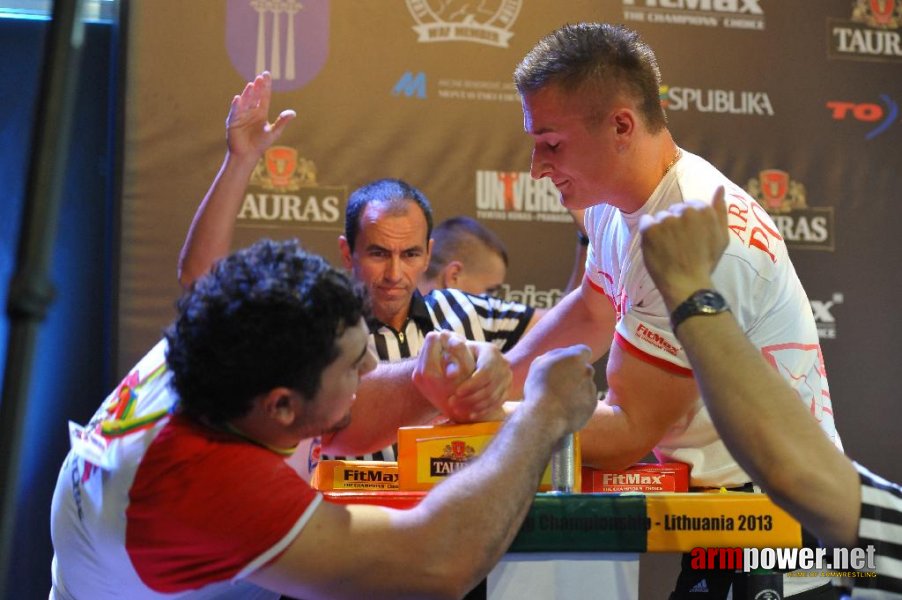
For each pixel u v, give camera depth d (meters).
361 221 2.61
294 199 3.18
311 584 1.27
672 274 1.26
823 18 3.44
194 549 1.29
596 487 1.66
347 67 3.23
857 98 3.42
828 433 1.85
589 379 1.43
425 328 2.69
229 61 3.17
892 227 3.39
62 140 0.88
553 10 3.33
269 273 1.31
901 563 1.20
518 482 1.30
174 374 1.34
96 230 3.22
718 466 1.78
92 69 3.24
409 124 3.25
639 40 1.83
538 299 3.25
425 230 2.65
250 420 1.33
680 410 1.70
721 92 3.38
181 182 3.12
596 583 1.34
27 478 3.14
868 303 3.36
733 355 1.21
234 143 2.19
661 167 1.81
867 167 3.41
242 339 1.27
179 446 1.31
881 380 3.34
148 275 3.08
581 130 1.77
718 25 3.39
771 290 1.73
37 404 3.16
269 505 1.26
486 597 1.34
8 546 0.81
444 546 1.26
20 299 0.84
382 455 2.49
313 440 1.70
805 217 3.37
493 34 3.31
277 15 3.21
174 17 3.16
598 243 2.00
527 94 1.80
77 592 1.49
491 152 3.27
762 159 3.38
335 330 1.30
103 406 1.54
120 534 1.33
